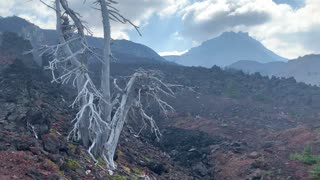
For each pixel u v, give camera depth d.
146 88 18.84
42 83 26.98
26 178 12.45
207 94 51.28
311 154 24.17
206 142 30.64
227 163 25.30
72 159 16.11
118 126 18.44
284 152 25.45
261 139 32.00
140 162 20.78
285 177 21.09
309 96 50.62
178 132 33.91
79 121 17.64
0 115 17.62
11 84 21.20
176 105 46.34
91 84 17.33
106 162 17.53
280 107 47.00
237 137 33.78
